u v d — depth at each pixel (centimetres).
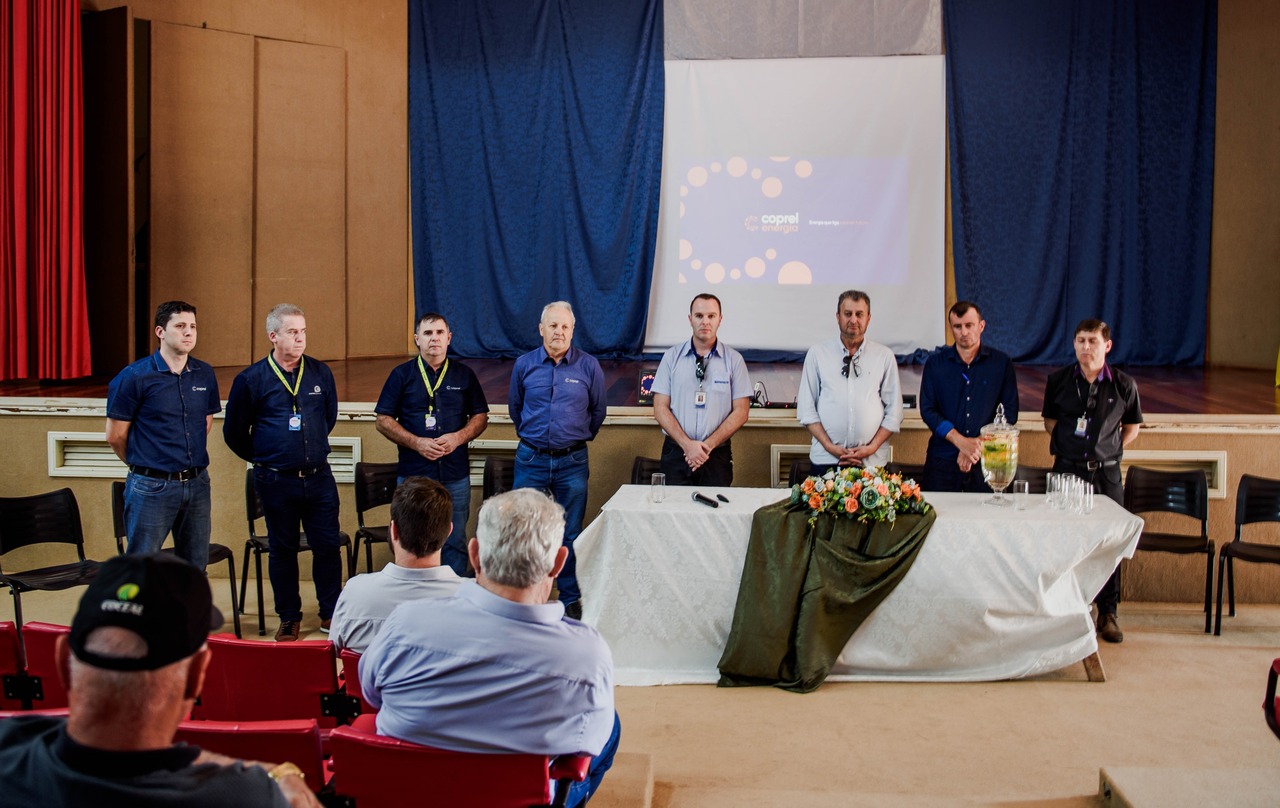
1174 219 1072
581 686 225
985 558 444
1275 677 283
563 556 239
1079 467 528
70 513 501
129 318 869
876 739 393
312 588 612
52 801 130
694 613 457
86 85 870
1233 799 310
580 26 1078
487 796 222
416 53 1068
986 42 1059
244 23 945
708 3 1077
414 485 290
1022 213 1074
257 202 953
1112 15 1049
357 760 222
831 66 1071
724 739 394
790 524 445
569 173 1090
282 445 500
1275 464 581
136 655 130
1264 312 1038
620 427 622
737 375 558
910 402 673
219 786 136
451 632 224
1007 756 377
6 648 286
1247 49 1035
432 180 1082
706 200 1090
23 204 799
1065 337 1085
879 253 1081
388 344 1063
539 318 1105
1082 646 448
